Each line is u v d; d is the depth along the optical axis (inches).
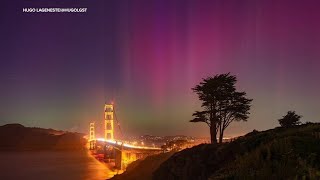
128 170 2417.6
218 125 1620.3
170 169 1104.8
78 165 6284.5
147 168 1932.8
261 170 587.8
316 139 665.6
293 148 639.8
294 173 563.2
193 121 1646.2
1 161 7859.3
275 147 657.6
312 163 583.5
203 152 984.3
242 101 1617.9
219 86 1612.9
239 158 705.6
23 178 4616.1
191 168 964.6
